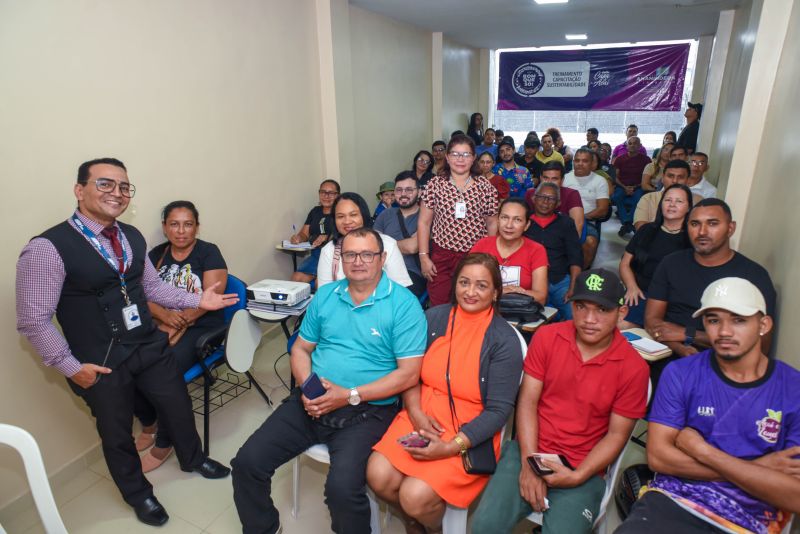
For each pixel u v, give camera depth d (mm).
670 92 8438
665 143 7074
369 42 4812
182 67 2633
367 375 1747
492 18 5383
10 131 1859
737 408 1357
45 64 1957
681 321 2219
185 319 2354
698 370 1425
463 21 5520
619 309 1472
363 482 1589
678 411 1430
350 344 1769
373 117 5020
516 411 1686
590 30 6422
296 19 3582
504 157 5703
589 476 1474
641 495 1481
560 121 9305
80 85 2104
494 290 1709
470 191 2840
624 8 5016
